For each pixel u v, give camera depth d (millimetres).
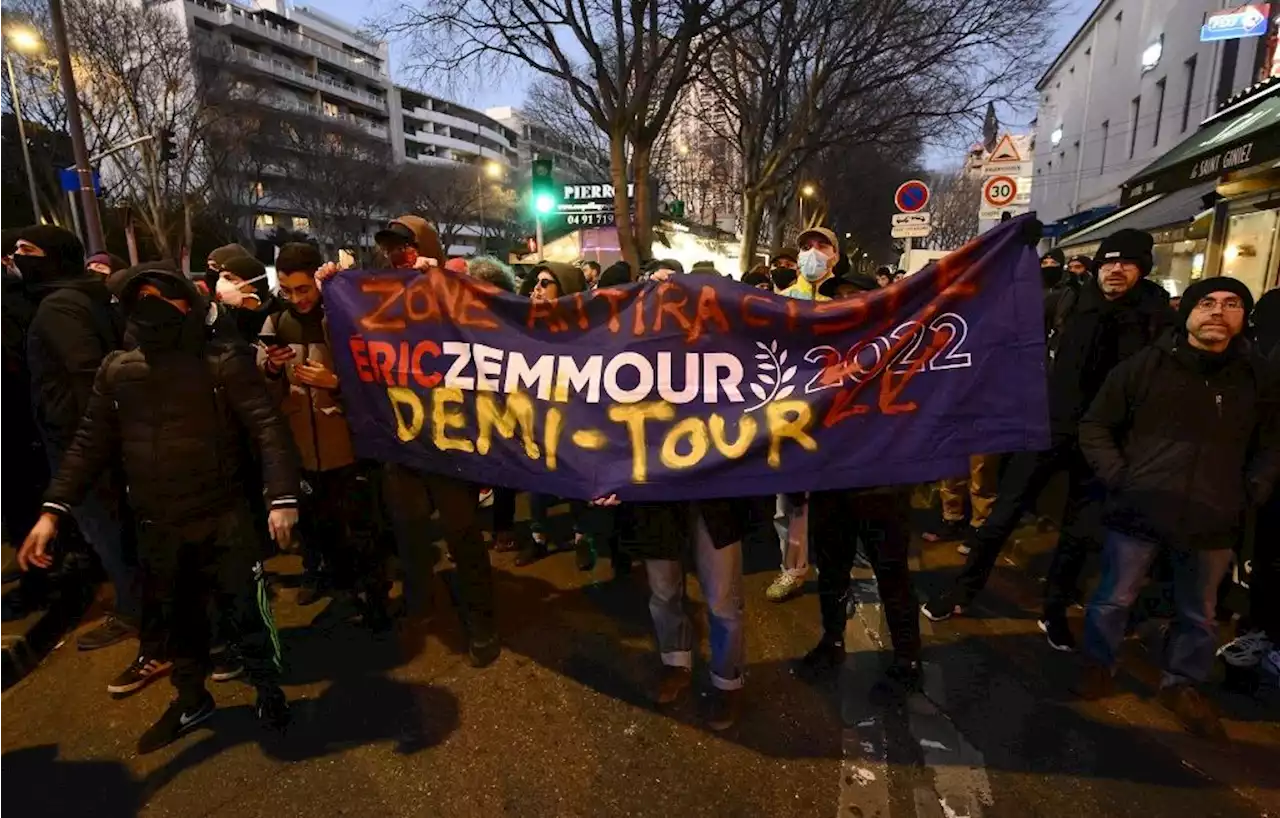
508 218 55812
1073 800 2379
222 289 3471
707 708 2912
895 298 2590
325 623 3678
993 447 2572
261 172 35594
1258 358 2625
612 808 2377
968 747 2660
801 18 13727
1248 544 3529
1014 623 3635
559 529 5070
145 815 2359
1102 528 2902
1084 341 3342
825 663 3189
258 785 2492
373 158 43375
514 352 2924
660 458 2723
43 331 3154
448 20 10367
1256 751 2621
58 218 25562
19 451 3832
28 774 2566
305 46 61125
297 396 3303
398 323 3129
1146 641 3402
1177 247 10773
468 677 3164
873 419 2627
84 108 22953
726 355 2689
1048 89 32906
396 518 3449
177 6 45281
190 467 2510
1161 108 20500
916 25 13383
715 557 2697
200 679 2760
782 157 15297
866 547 2965
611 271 5074
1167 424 2621
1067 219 23859
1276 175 5883
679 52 10344
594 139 23594
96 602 3959
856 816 2326
